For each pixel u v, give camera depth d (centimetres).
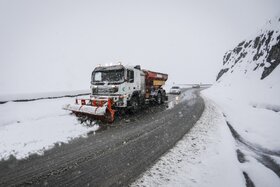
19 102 1389
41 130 763
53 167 470
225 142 637
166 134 741
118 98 1012
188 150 572
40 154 546
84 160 511
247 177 435
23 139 658
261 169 465
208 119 1006
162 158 518
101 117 947
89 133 755
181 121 966
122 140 673
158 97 1582
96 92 1095
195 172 439
